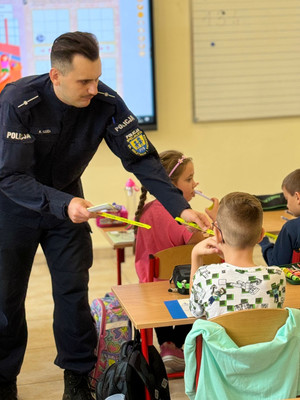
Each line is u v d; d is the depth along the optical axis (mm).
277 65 4883
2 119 2170
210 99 4867
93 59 2086
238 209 2008
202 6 4711
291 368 1901
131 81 4738
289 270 2465
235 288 1967
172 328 2908
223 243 2080
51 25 4613
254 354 1834
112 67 4707
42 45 4629
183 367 2873
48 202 2166
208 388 1890
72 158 2361
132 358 2234
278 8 4793
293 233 2758
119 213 3479
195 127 4922
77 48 2066
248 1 4750
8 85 2230
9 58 4605
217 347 1821
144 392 2295
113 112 2363
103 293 4184
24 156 2199
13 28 4574
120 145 2420
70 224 2469
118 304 2836
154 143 4895
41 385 2869
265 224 3312
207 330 1834
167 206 2412
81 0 4609
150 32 4684
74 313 2531
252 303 1967
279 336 1879
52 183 2391
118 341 2734
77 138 2334
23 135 2186
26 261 2465
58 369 3035
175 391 2729
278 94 4934
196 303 2014
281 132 5039
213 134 4949
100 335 2717
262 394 1906
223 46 4793
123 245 3158
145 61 4723
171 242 2809
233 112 4910
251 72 4863
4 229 2385
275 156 5070
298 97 4965
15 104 2154
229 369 1857
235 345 1845
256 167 5062
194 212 2350
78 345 2562
